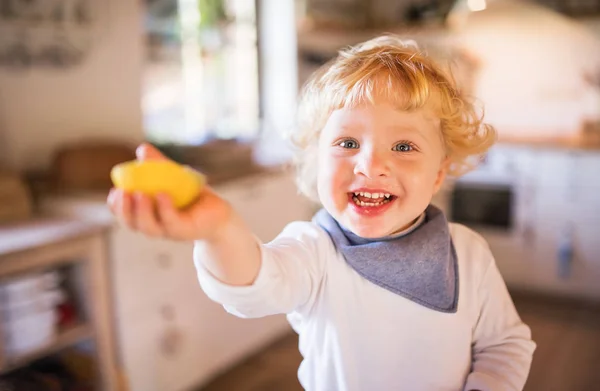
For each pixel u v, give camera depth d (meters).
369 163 0.74
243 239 0.61
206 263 0.63
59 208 2.07
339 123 0.78
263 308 0.67
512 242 3.58
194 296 2.33
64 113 2.44
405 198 0.76
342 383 0.80
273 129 3.77
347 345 0.80
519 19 3.91
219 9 3.44
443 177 0.89
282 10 3.68
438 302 0.80
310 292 0.80
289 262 0.75
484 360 0.84
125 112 2.71
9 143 2.26
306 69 3.81
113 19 2.61
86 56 2.51
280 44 3.72
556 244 3.46
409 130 0.76
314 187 0.91
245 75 3.70
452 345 0.81
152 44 3.00
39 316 1.76
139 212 0.49
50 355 2.07
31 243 1.69
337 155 0.77
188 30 3.23
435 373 0.80
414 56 0.83
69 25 2.42
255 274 0.64
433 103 0.78
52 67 2.38
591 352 2.74
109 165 2.30
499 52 4.01
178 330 2.26
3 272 1.62
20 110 2.28
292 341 2.91
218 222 0.55
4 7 2.19
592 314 3.22
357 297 0.80
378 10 4.46
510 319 0.86
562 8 3.80
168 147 2.72
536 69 3.92
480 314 0.85
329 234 0.84
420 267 0.80
